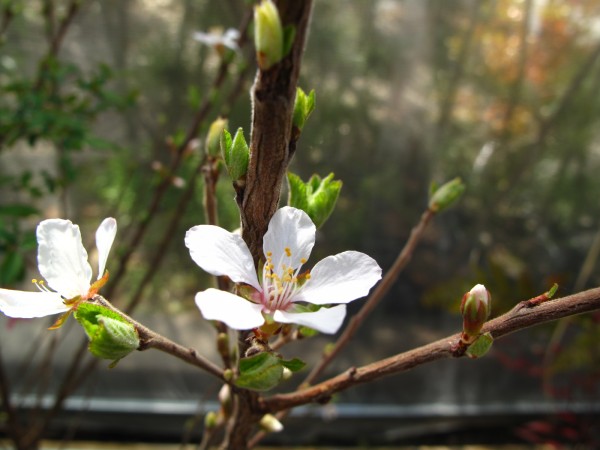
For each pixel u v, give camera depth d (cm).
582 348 24
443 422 29
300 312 6
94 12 24
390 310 28
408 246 10
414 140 27
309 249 6
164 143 26
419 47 25
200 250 6
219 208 23
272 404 7
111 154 25
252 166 6
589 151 29
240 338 7
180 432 27
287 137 5
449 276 28
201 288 28
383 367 7
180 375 27
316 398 7
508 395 29
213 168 8
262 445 28
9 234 14
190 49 25
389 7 25
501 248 29
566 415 27
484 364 29
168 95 26
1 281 14
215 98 16
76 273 7
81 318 6
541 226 29
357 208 27
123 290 27
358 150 26
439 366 29
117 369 27
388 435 28
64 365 27
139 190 26
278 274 6
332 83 25
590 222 30
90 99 17
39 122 15
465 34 26
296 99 6
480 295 6
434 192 10
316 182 8
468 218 28
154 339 6
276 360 6
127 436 27
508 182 28
